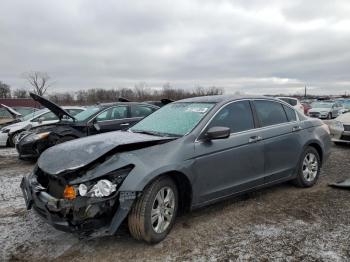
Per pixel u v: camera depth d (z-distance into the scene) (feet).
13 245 11.36
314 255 10.39
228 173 13.34
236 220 13.21
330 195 16.19
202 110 13.96
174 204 11.79
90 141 12.50
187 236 11.85
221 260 10.22
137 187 10.34
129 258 10.43
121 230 12.28
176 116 14.46
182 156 11.80
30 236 12.03
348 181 18.01
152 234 10.96
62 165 10.71
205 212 14.05
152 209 10.95
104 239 11.69
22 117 41.78
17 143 25.50
